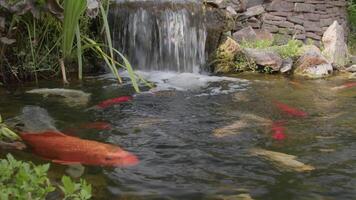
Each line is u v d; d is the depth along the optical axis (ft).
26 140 10.68
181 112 14.24
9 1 15.57
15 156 9.78
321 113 14.40
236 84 18.51
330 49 22.86
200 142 11.61
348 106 15.29
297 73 20.93
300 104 15.52
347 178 9.52
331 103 15.67
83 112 13.84
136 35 20.84
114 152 10.14
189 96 16.31
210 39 21.93
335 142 11.72
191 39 21.49
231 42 21.57
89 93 16.11
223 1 23.11
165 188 8.89
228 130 12.57
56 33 18.11
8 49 17.30
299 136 12.16
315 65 21.01
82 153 10.05
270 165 10.18
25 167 5.70
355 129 12.78
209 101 15.65
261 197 8.59
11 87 16.56
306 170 9.92
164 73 20.62
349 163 10.32
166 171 9.73
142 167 9.88
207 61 21.83
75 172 9.23
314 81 19.52
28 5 15.46
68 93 15.87
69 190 5.40
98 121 13.03
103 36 20.03
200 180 9.34
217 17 22.21
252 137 12.04
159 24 21.01
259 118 13.71
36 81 17.57
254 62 21.30
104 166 9.68
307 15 24.23
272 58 21.22
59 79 18.08
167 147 11.21
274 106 15.12
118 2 20.76
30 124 11.94
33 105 14.20
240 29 23.62
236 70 21.34
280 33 23.97
